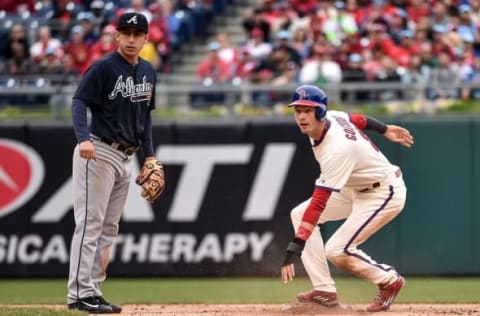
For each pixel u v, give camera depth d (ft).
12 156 145.79
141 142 95.96
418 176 140.46
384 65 168.25
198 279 145.28
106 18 189.57
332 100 150.10
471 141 140.15
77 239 92.68
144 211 144.77
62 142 145.38
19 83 166.91
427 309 100.68
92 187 92.17
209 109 153.69
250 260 144.15
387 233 140.87
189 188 144.56
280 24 186.19
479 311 98.58
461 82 153.58
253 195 144.05
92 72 90.38
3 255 145.89
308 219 88.63
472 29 189.16
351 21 186.39
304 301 95.35
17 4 204.95
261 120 144.05
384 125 98.99
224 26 205.36
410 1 192.54
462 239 140.46
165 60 184.24
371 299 119.85
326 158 88.89
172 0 199.00
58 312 86.17
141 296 126.11
